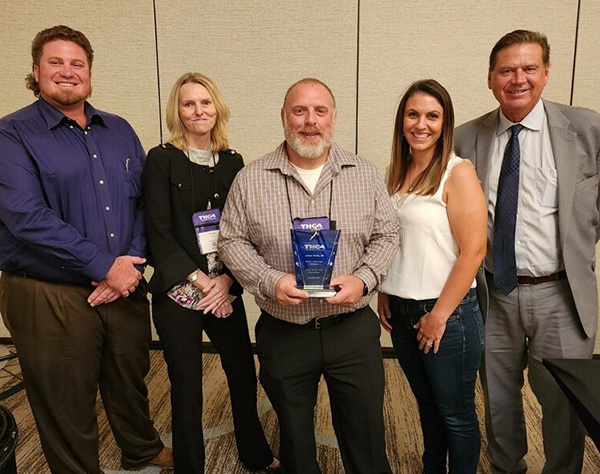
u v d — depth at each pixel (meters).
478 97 2.88
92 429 1.84
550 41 2.77
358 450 1.63
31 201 1.60
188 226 1.72
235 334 1.88
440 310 1.54
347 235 1.50
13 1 2.97
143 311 1.93
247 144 3.08
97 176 1.74
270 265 1.53
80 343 1.74
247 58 2.96
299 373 1.54
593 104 2.83
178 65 2.99
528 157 1.64
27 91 3.10
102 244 1.75
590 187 1.61
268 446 2.05
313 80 1.50
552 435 1.77
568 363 1.26
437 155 1.56
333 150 1.55
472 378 1.64
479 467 2.04
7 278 1.75
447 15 2.80
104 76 3.04
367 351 1.56
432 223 1.54
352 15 2.85
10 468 1.21
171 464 2.05
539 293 1.67
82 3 2.95
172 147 1.72
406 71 2.89
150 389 2.78
